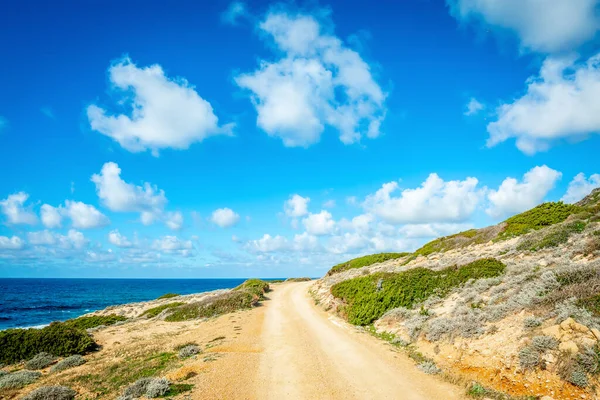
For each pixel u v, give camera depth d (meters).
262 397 12.19
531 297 15.51
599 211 30.53
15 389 15.91
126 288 189.38
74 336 23.66
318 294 43.97
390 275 29.34
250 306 37.84
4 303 90.19
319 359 16.89
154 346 22.02
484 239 40.28
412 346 18.02
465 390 11.98
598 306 12.67
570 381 10.57
